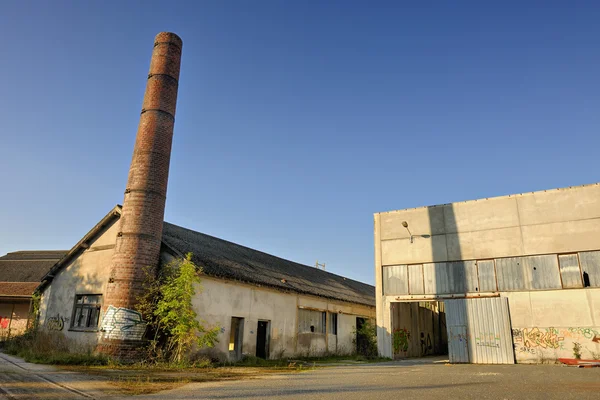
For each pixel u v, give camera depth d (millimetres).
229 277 18266
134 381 10219
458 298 19125
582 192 17547
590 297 16562
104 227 19391
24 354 16156
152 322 15953
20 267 33406
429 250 20359
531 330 17344
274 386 9586
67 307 19328
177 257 17156
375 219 22203
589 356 16156
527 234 18266
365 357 21906
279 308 21406
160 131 18312
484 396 7660
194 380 10883
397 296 20719
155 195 17438
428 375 11961
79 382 9781
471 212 19734
